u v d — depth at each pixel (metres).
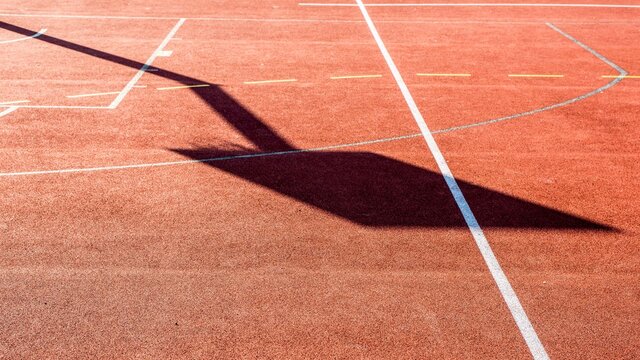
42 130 9.45
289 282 6.00
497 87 11.97
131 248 6.48
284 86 11.74
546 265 6.38
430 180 8.16
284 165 8.51
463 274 6.20
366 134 9.66
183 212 7.20
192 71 12.47
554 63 13.60
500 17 17.80
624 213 7.43
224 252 6.45
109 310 5.56
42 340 5.20
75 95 10.98
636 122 10.36
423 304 5.75
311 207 7.37
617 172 8.52
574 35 16.05
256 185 7.89
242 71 12.55
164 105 10.63
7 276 5.98
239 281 6.00
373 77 12.38
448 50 14.40
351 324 5.47
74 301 5.67
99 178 8.00
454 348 5.23
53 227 6.83
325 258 6.39
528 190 7.93
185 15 17.06
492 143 9.40
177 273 6.09
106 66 12.63
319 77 12.30
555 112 10.73
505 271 6.26
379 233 6.86
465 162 8.72
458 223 7.10
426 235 6.84
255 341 5.24
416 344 5.26
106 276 6.02
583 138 9.66
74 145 8.96
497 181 8.16
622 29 16.80
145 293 5.79
